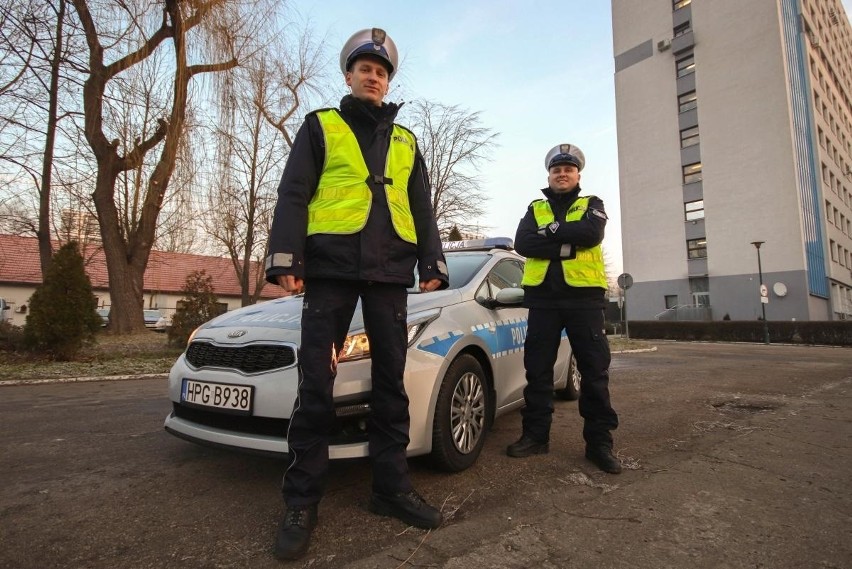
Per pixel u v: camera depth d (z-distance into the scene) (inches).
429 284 89.2
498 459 122.3
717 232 1051.3
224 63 468.1
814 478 109.3
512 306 133.1
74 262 340.2
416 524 83.6
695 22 1104.2
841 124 1438.2
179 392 107.5
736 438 143.6
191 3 437.7
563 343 191.2
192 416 106.8
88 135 485.4
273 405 91.6
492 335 129.2
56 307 327.3
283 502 94.9
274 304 124.6
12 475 110.2
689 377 287.6
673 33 1144.8
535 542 78.4
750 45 1024.9
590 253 121.3
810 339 771.4
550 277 122.5
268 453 90.7
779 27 992.9
